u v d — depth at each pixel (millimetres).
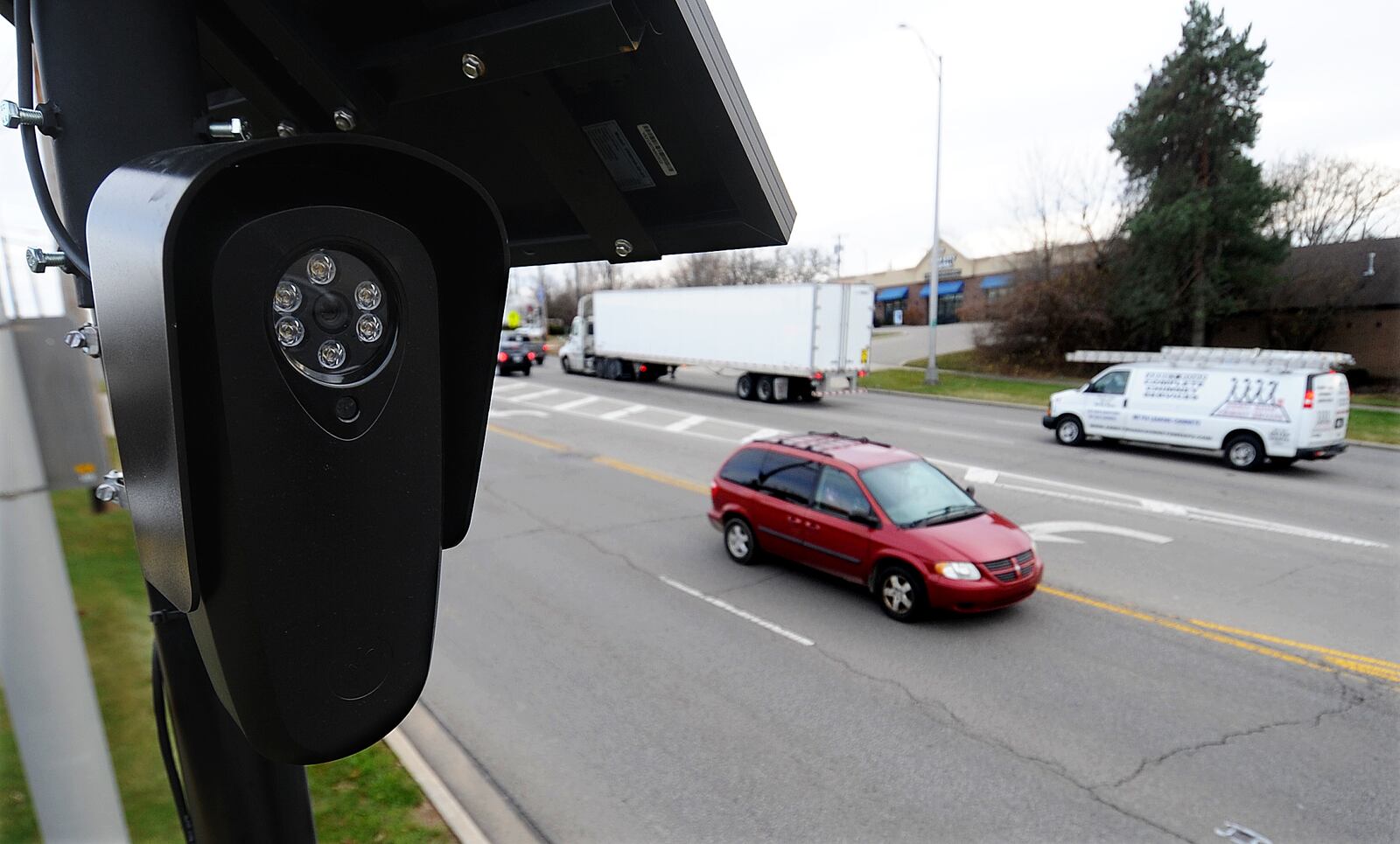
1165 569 8953
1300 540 10055
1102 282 30609
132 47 1039
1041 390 26672
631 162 1436
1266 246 27859
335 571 903
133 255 786
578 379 30625
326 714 923
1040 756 5363
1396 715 5848
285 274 821
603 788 5066
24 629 2818
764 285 22984
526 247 1701
